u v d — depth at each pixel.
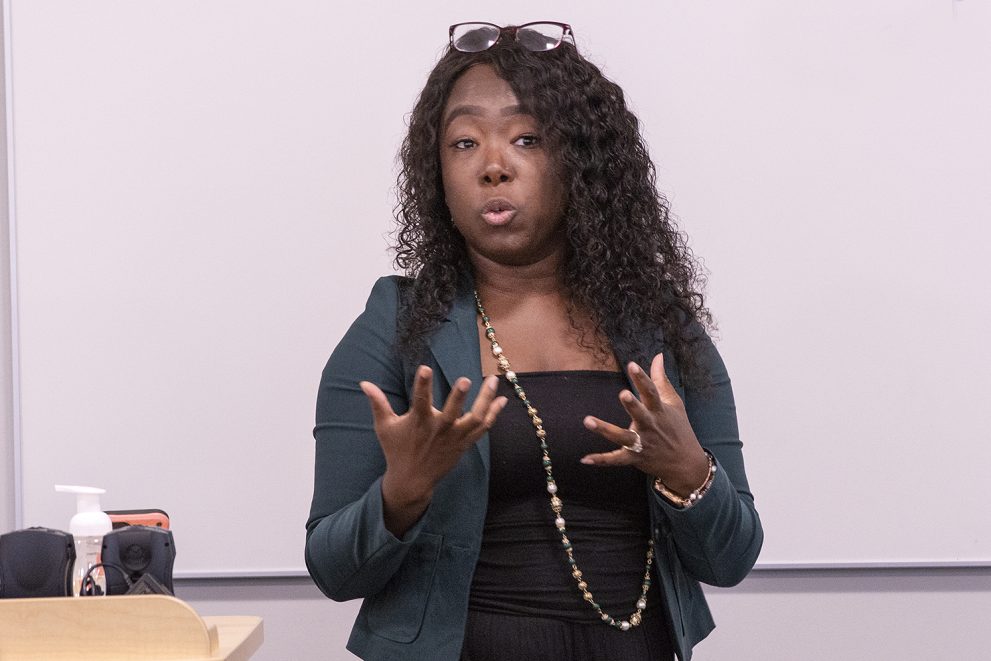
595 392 2.36
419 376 1.94
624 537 2.33
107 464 3.97
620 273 2.50
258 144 4.03
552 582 2.27
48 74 4.01
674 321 2.51
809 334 3.96
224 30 4.04
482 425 1.99
